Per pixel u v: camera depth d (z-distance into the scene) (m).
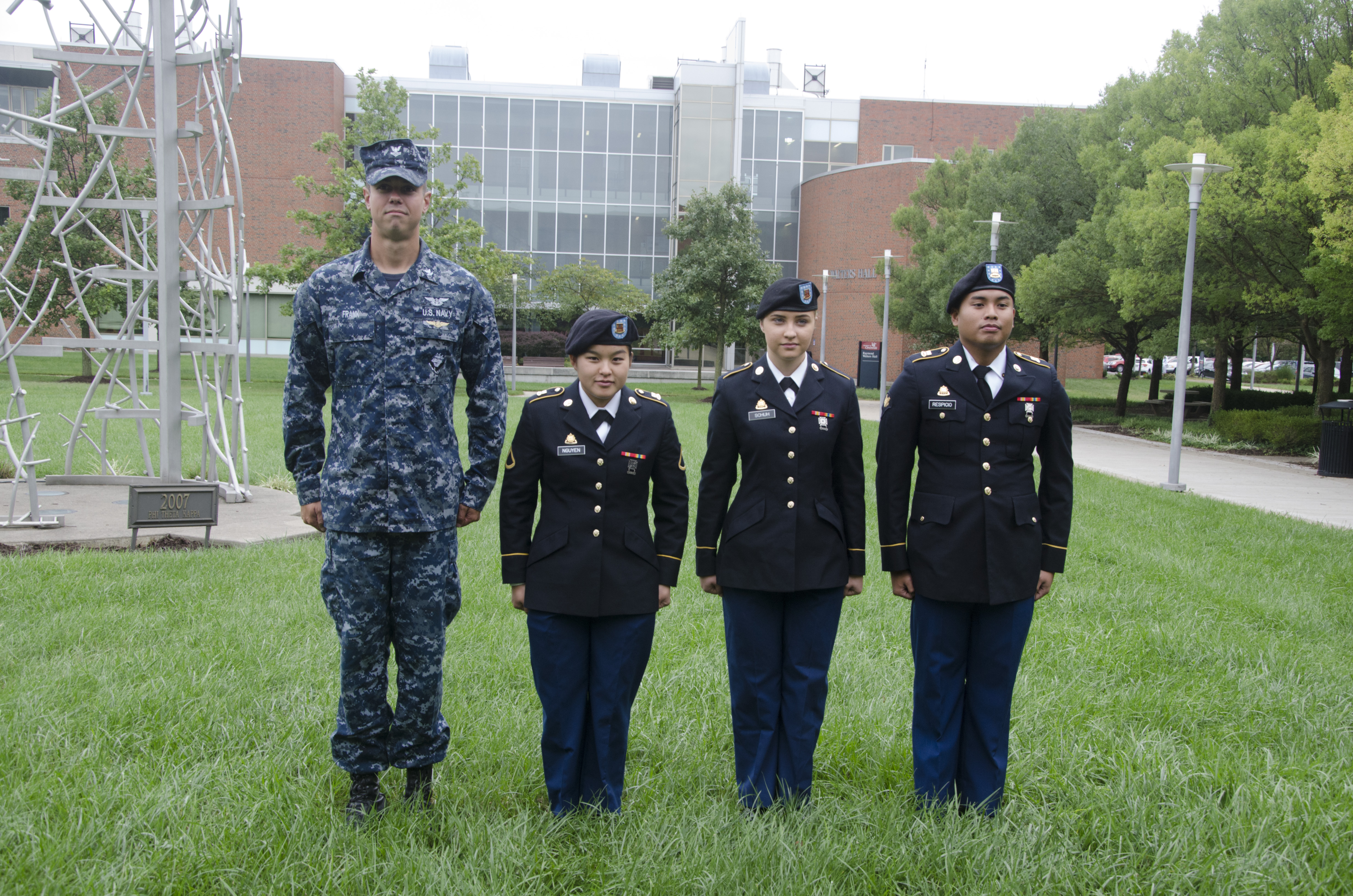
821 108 43.84
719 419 3.26
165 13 7.81
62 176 22.08
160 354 8.16
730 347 47.19
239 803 2.98
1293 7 18.12
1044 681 4.46
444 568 3.02
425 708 3.04
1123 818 3.10
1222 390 22.44
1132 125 20.64
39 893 2.45
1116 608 6.01
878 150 44.16
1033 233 24.47
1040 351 33.94
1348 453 14.13
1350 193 13.77
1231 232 16.86
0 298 20.81
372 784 3.05
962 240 27.86
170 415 8.20
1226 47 19.58
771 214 44.19
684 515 3.24
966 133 44.34
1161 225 17.16
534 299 41.91
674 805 3.15
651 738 3.71
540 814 3.07
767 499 3.16
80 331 28.59
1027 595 3.14
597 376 3.10
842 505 3.23
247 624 4.99
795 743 3.16
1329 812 3.10
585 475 3.10
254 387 28.62
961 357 3.23
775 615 3.19
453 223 31.66
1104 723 3.96
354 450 2.90
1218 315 20.55
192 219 9.38
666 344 34.50
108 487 9.67
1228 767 3.47
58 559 6.33
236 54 8.31
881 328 40.72
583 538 3.07
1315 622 5.87
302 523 8.07
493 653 4.71
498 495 9.87
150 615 5.12
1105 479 13.11
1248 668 4.80
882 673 4.56
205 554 6.69
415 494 2.91
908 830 2.94
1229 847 2.90
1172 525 9.40
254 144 40.72
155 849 2.68
